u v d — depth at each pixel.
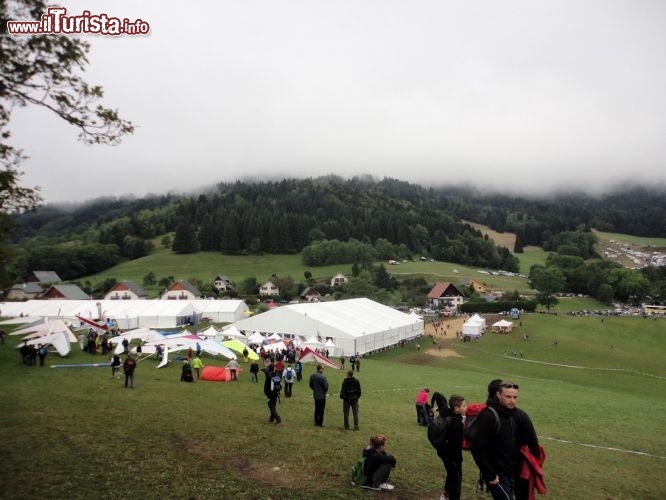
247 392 28.38
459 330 98.12
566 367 66.62
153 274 179.75
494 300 147.38
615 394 45.94
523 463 7.52
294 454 13.90
